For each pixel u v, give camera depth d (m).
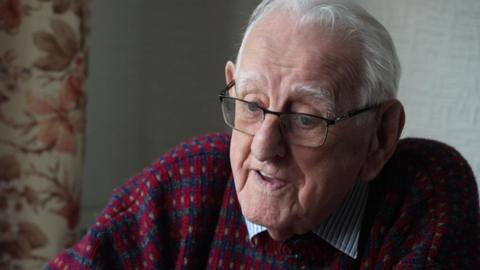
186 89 2.09
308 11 0.90
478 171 1.44
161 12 2.08
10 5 1.54
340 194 0.99
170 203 1.17
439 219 1.00
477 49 1.42
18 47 1.56
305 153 0.91
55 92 1.60
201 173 1.17
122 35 2.06
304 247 1.04
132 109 2.14
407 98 1.54
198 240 1.15
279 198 0.93
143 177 1.20
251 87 0.91
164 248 1.16
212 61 2.02
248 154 0.94
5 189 1.63
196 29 2.04
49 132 1.61
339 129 0.91
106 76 2.04
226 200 1.14
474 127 1.44
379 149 1.00
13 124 1.60
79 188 1.70
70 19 1.58
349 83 0.90
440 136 1.50
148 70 2.13
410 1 1.51
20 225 1.66
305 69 0.88
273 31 0.91
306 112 0.89
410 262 0.97
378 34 0.93
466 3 1.42
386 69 0.94
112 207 1.18
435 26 1.48
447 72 1.47
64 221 1.68
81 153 1.68
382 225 1.04
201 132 2.08
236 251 1.11
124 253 1.15
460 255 0.99
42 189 1.64
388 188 1.08
